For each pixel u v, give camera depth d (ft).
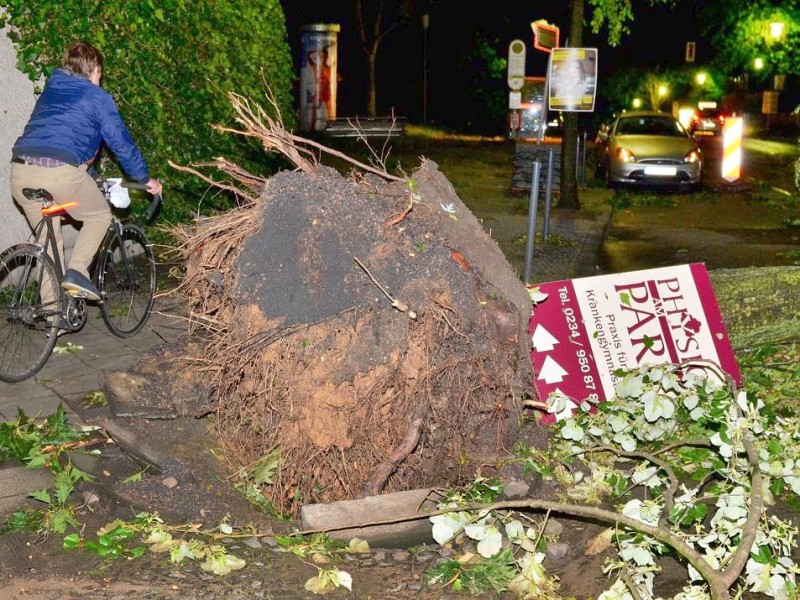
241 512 15.79
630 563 14.42
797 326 23.40
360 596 13.82
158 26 31.12
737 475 15.17
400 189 16.83
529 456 17.16
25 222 28.37
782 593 13.65
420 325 15.06
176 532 15.16
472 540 15.26
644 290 20.33
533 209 30.19
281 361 15.19
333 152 17.31
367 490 15.67
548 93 47.55
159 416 18.03
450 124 128.36
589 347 19.89
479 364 15.37
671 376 17.89
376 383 15.07
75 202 21.42
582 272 36.88
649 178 61.77
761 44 132.26
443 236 15.88
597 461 18.13
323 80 94.27
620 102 149.28
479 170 70.13
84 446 17.89
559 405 18.07
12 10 27.02
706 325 20.40
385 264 15.06
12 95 27.81
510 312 15.62
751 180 71.97
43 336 23.17
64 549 14.64
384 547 15.30
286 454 15.88
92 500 16.06
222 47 34.30
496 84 128.88
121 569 14.17
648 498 17.12
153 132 31.09
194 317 18.10
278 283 15.20
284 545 14.84
